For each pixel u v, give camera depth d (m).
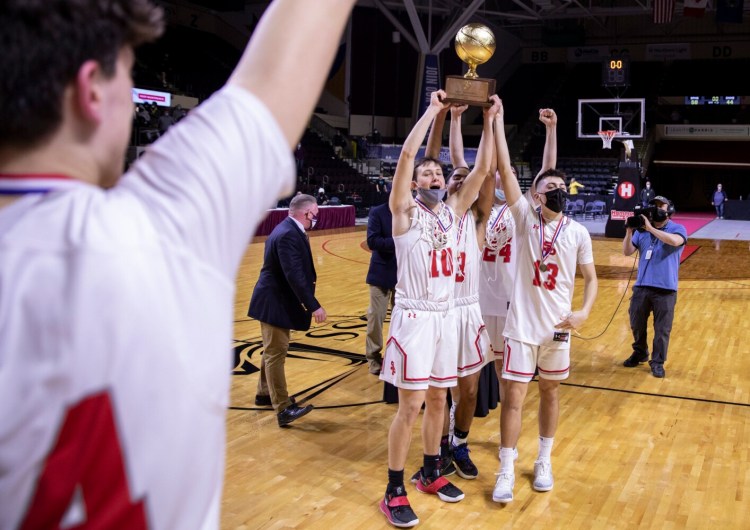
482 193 4.22
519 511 3.91
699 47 32.62
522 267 4.11
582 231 4.11
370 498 4.04
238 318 8.68
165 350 0.60
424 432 4.07
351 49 28.02
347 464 4.50
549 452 4.23
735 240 18.89
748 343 7.81
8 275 0.57
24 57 0.59
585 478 4.33
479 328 4.17
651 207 6.46
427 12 28.88
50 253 0.58
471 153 25.28
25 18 0.59
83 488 0.57
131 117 0.69
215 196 0.65
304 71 0.73
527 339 4.06
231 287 0.68
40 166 0.63
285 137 0.71
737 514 3.87
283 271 4.95
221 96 0.69
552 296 4.05
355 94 28.31
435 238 3.75
